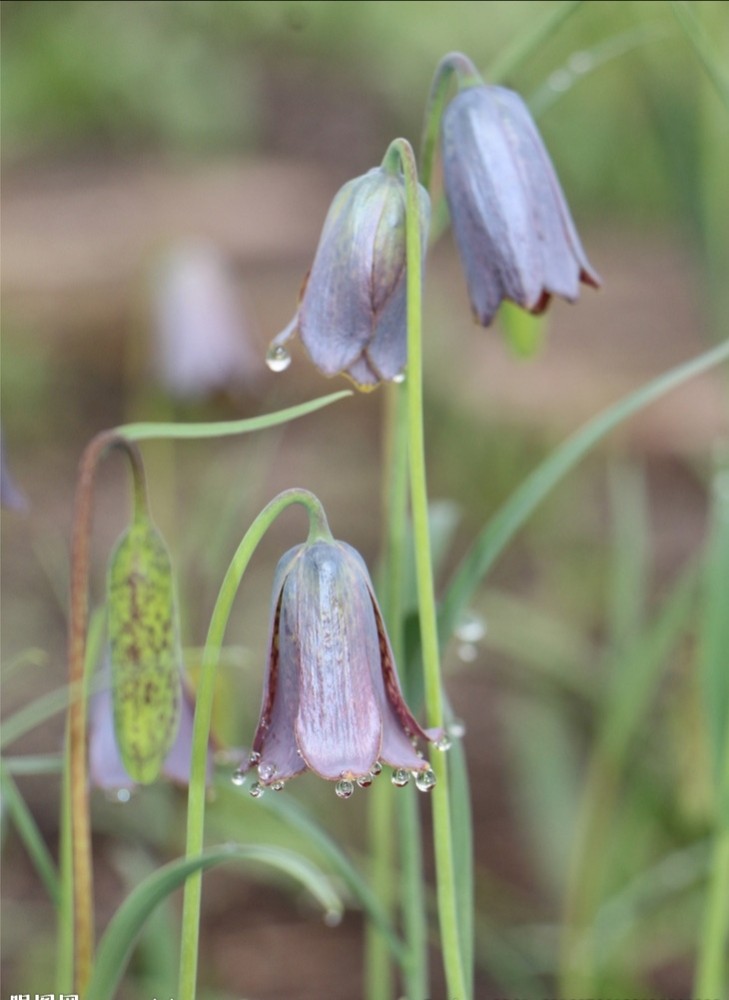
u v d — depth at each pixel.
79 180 2.37
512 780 0.74
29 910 0.64
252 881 0.69
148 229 1.98
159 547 0.47
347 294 0.47
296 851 0.63
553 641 0.77
